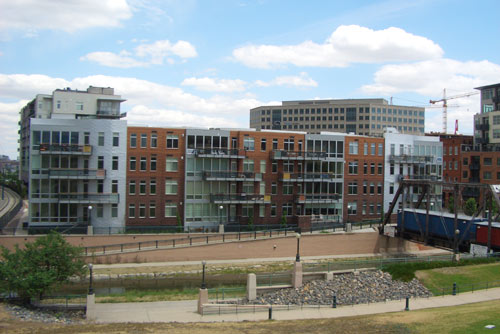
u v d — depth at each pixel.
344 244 60.28
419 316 33.78
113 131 58.75
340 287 44.00
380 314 35.81
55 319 34.78
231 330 31.38
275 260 56.09
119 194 58.72
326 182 68.94
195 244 54.34
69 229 54.62
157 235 54.19
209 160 62.81
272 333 30.45
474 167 100.00
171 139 61.31
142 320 35.44
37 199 56.75
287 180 65.81
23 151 108.19
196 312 37.78
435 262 48.19
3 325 31.69
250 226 61.72
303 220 63.47
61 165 57.66
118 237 52.91
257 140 65.38
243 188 64.38
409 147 75.69
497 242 50.47
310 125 183.38
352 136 70.81
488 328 29.23
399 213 63.38
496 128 102.62
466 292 42.28
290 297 41.66
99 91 85.44
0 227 57.56
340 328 31.58
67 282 39.91
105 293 43.31
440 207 68.75
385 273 47.22
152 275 49.03
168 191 61.16
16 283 36.31
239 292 43.78
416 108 186.75
